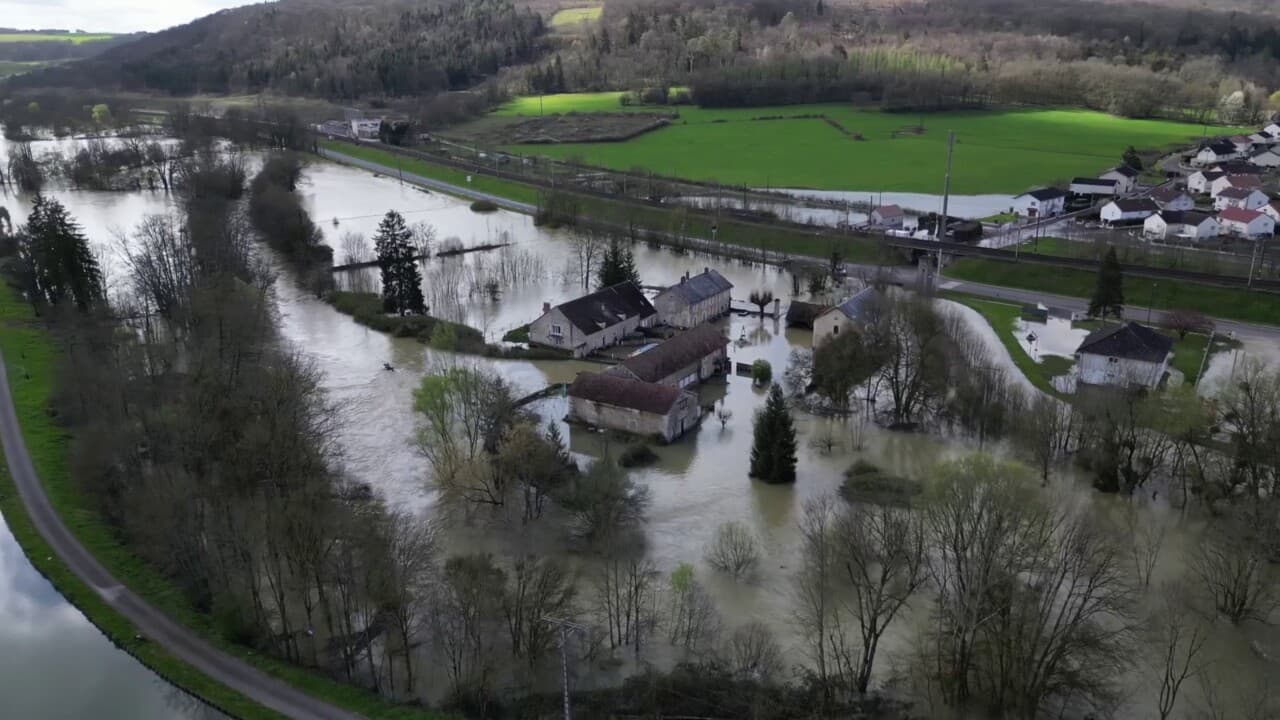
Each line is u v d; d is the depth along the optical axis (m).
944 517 80.19
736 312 177.50
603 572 90.56
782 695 71.69
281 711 70.75
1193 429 105.19
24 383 135.75
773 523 100.94
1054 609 81.62
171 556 89.38
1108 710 71.25
